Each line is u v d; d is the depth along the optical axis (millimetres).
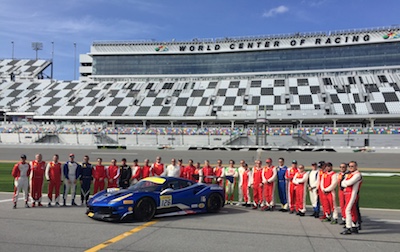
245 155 33906
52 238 6820
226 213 10445
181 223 8594
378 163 28859
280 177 11367
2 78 69125
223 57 64438
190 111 52688
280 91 55406
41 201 12281
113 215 8367
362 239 7254
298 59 60969
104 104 56719
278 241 6895
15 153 36438
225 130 46938
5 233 7195
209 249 6188
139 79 66125
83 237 6941
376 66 56938
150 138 47531
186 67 65750
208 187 10523
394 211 11125
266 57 62469
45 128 50406
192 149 41312
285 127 48250
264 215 10219
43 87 65000
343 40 58469
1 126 51156
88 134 47750
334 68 59031
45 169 11500
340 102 49594
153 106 55219
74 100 58688
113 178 12422
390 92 50156
